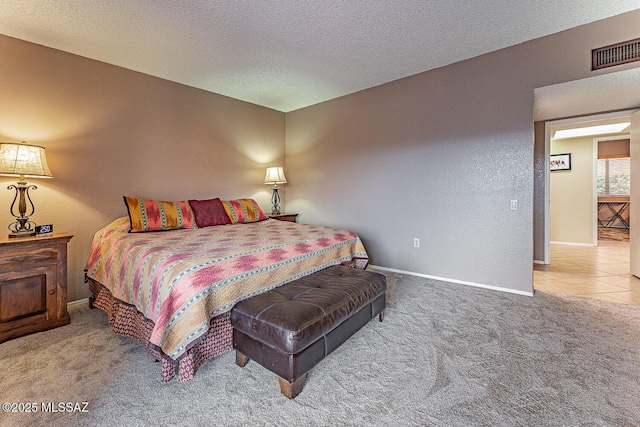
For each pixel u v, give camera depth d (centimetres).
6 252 199
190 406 138
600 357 175
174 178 351
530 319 228
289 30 248
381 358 176
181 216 307
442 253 331
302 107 461
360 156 396
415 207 349
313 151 451
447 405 137
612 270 370
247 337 158
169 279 158
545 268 381
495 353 180
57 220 268
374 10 222
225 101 404
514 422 127
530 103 274
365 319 197
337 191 424
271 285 194
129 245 218
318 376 160
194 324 147
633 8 224
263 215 393
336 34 255
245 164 431
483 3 216
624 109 338
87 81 284
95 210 290
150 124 329
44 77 260
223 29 245
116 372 163
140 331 179
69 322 227
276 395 146
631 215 344
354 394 146
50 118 264
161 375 158
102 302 236
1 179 241
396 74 342
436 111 329
